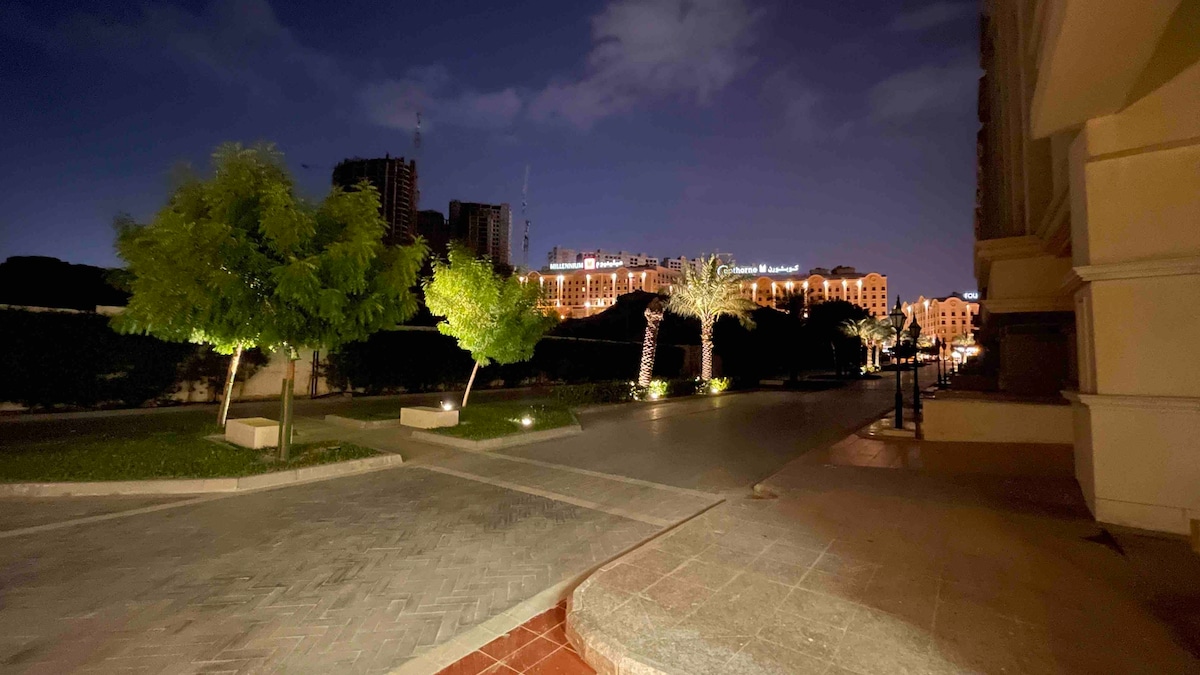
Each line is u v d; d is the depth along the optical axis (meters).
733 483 8.66
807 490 7.71
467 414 14.43
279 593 4.60
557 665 3.67
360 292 8.93
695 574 4.74
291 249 8.20
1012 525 6.00
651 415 17.98
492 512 6.93
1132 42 4.54
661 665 3.39
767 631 3.80
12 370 13.33
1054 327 13.86
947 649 3.56
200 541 5.73
